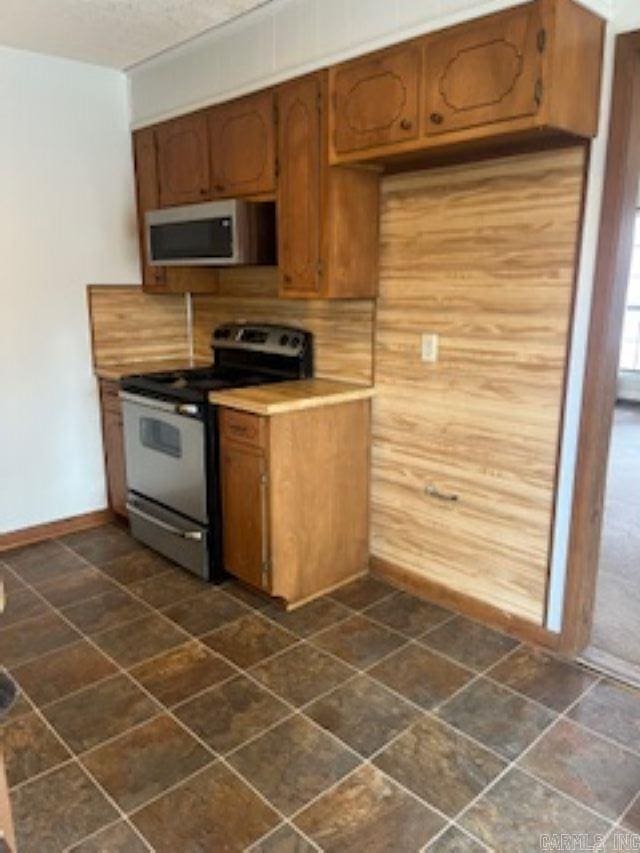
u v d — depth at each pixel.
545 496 2.39
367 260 2.75
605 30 1.97
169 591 2.94
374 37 2.28
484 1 1.94
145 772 1.86
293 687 2.24
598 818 1.70
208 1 2.58
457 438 2.64
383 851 1.60
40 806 1.73
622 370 7.42
